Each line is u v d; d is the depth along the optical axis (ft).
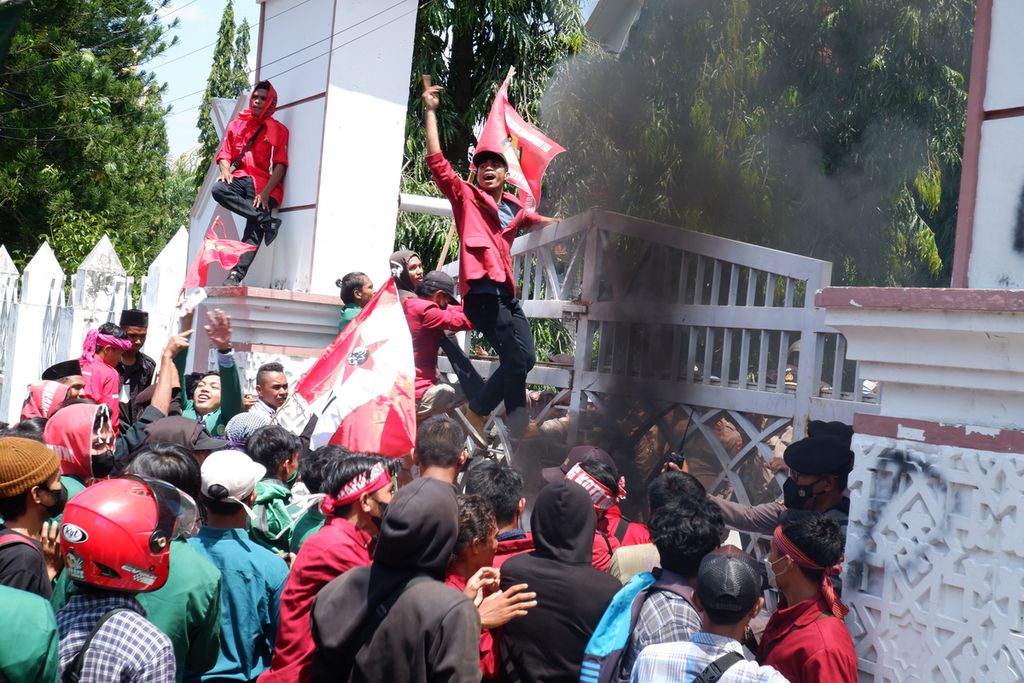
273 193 28.60
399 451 17.47
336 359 18.12
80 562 10.50
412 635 9.73
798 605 11.84
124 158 71.92
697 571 11.71
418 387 22.27
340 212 27.43
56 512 12.85
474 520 12.09
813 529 11.72
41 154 64.75
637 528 15.71
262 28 31.01
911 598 11.89
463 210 20.79
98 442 15.78
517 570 12.19
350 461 12.79
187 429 16.67
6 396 39.27
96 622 10.54
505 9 50.90
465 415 25.27
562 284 25.93
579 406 23.57
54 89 61.26
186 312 19.88
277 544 15.76
